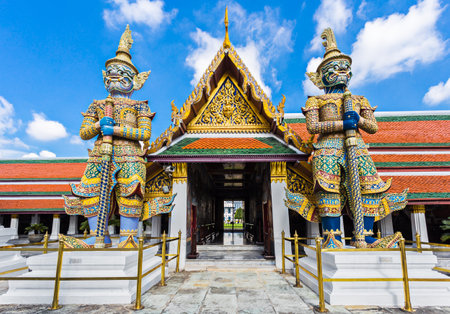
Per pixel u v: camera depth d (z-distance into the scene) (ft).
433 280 15.61
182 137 30.86
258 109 31.35
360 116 23.16
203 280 22.91
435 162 34.40
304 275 21.95
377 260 17.34
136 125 24.03
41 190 56.90
